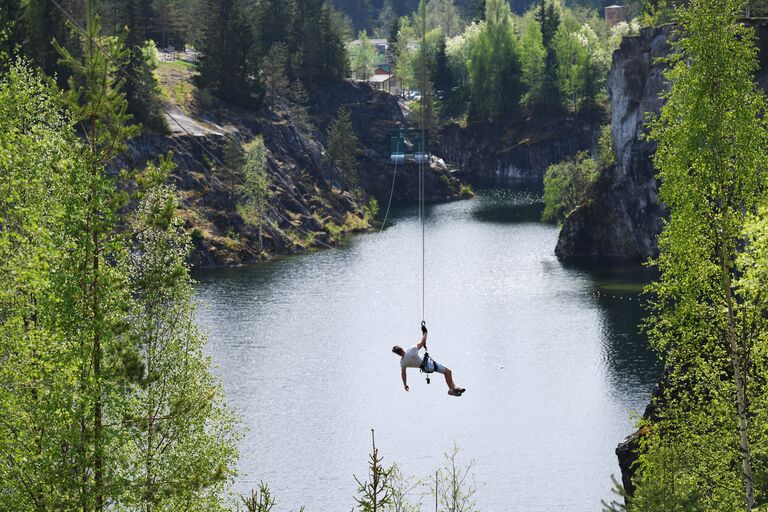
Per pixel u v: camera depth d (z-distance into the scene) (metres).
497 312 92.50
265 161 139.50
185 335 32.56
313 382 71.50
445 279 109.81
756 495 27.34
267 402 67.06
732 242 29.17
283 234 132.25
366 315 92.38
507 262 119.75
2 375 24.03
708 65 29.61
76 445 24.22
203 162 137.75
